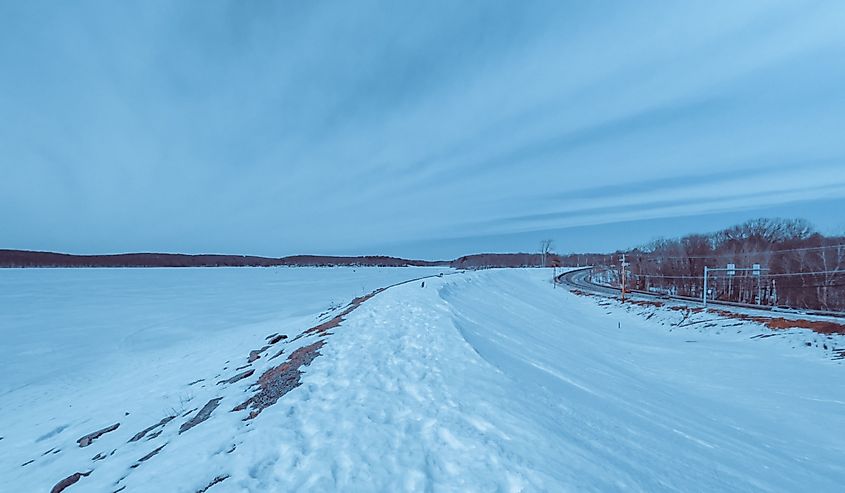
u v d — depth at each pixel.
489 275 39.81
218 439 5.42
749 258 38.75
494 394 6.40
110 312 31.70
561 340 16.28
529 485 3.89
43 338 22.50
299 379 7.40
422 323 11.51
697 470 5.81
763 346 16.45
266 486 4.01
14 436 9.35
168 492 4.18
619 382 10.88
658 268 52.88
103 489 5.05
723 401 11.12
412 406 5.79
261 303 35.84
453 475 4.08
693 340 19.22
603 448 5.46
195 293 46.81
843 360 13.59
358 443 4.69
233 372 10.83
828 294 30.28
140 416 8.73
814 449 8.09
